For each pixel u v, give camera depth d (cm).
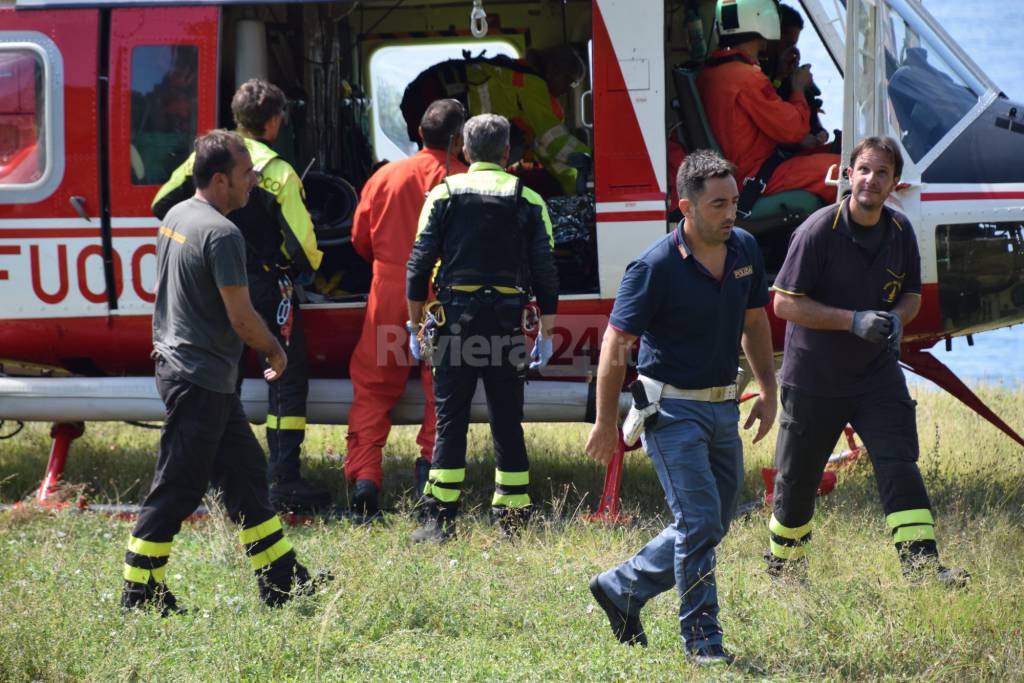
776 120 2222
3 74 2216
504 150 1980
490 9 2820
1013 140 2219
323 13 2552
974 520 2041
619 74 2148
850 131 2084
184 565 1830
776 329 2328
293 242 2058
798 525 1739
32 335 2277
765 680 1356
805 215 2239
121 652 1409
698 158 1385
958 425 2914
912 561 1628
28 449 2762
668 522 2153
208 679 1354
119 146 2216
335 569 1731
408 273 1956
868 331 1545
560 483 2458
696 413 1423
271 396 2181
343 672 1381
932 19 2342
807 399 1664
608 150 2162
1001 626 1500
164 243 1589
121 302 2245
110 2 2222
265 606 1608
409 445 2864
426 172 2142
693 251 1405
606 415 1442
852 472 2458
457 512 2142
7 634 1402
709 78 2278
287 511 2161
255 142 2089
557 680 1359
